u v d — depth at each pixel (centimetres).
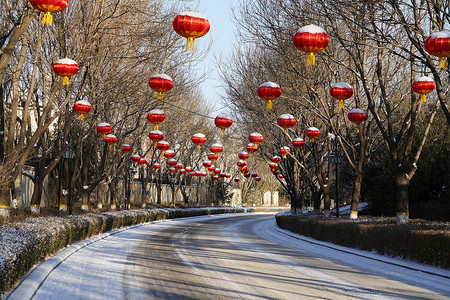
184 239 2097
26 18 1055
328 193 2588
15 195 1998
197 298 802
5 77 1748
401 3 1394
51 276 982
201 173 4525
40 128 1511
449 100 1883
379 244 1484
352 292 863
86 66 1780
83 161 2777
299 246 1873
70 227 1534
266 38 2080
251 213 6644
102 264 1201
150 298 799
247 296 818
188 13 1102
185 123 4228
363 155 2144
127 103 2398
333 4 1537
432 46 1096
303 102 2458
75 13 1639
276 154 3453
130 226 2859
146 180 4225
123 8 1745
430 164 2342
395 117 2628
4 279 720
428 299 803
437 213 2150
